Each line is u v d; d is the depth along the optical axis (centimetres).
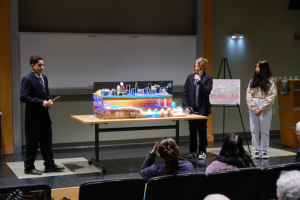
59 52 608
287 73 771
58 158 544
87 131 642
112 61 638
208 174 242
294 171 157
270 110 529
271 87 521
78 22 628
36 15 606
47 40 600
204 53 689
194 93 530
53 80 608
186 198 239
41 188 192
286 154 563
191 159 533
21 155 570
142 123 677
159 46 664
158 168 256
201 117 482
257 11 736
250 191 253
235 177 245
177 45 674
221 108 724
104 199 220
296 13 770
